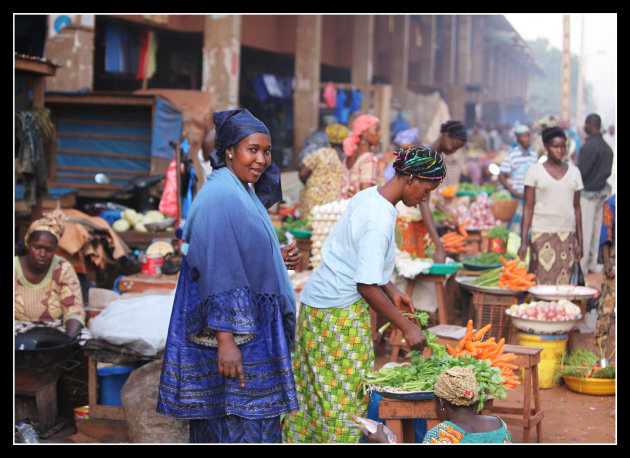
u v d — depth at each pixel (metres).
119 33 13.47
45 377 4.21
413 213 5.77
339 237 3.43
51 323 4.38
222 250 2.84
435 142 5.64
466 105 31.36
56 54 10.91
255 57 19.08
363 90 19.34
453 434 2.84
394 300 3.54
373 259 3.24
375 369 5.33
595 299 6.56
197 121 9.02
